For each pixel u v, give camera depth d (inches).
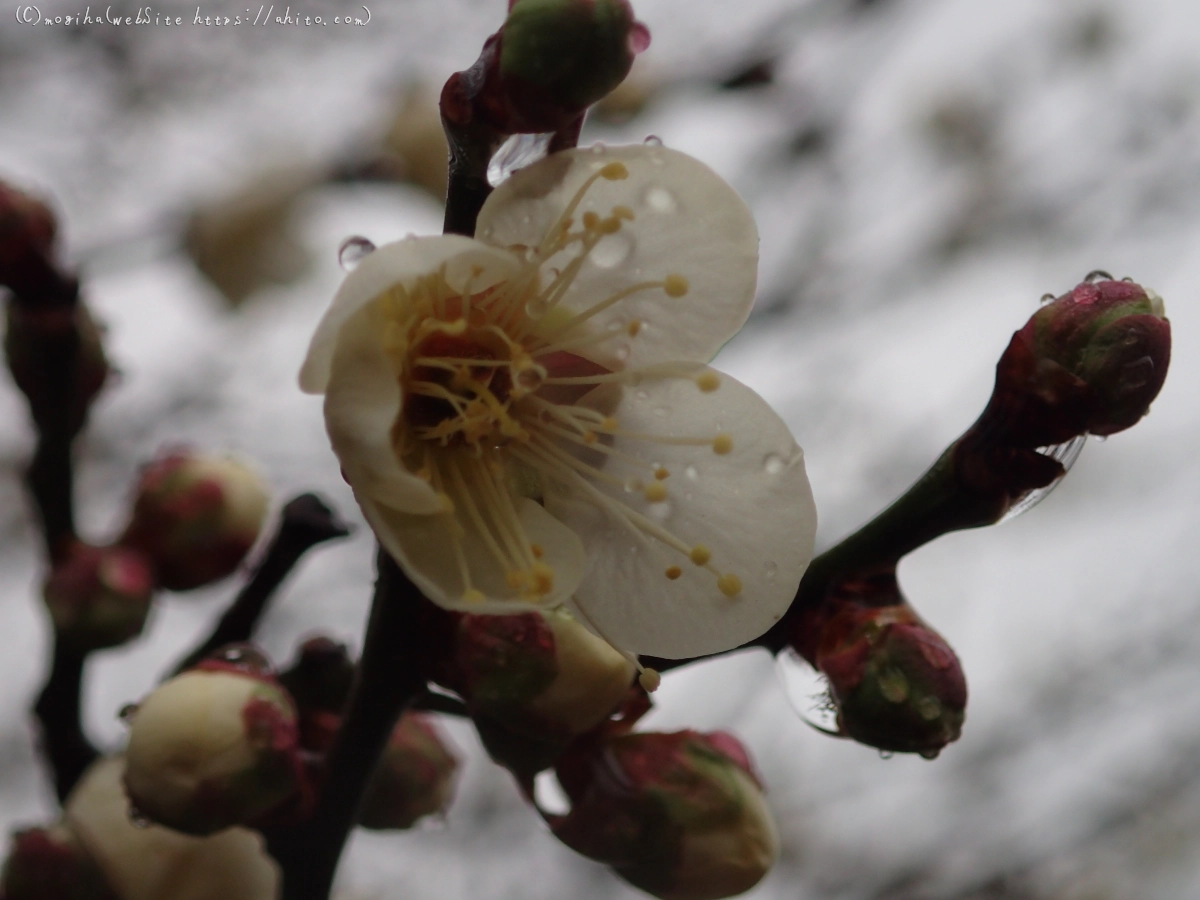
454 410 4.9
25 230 5.5
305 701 5.2
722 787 5.0
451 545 4.7
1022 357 4.8
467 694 4.9
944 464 4.8
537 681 4.8
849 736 4.8
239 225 9.0
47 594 5.7
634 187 4.7
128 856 5.2
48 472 5.7
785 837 11.6
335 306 4.4
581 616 4.8
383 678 4.9
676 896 5.0
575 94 4.6
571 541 4.8
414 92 9.2
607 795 4.9
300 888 5.0
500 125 4.6
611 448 4.8
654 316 4.8
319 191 9.1
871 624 4.8
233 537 5.9
